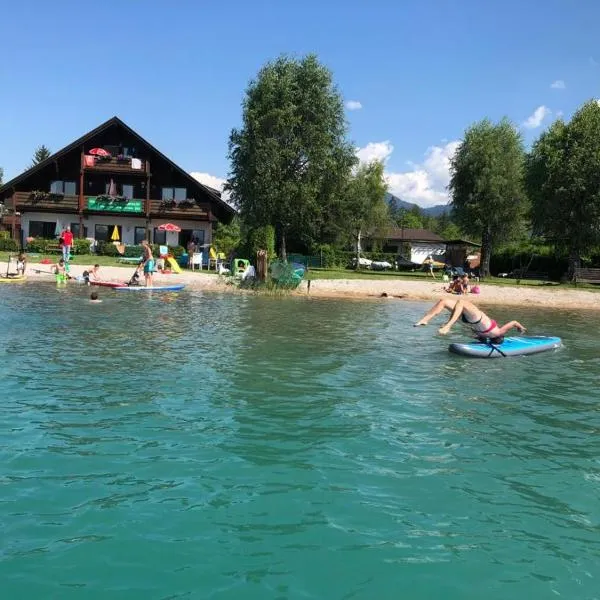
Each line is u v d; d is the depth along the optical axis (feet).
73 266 107.65
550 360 38.24
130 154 146.92
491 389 29.73
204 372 30.96
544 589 12.72
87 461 18.67
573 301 86.22
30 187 147.95
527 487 17.88
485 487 17.78
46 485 16.90
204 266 125.29
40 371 29.76
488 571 13.32
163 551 13.71
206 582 12.59
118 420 22.70
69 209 144.05
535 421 24.53
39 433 20.93
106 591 12.18
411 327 51.49
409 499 16.78
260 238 99.09
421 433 22.48
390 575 13.03
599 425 24.29
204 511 15.67
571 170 107.86
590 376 33.60
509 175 130.93
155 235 149.38
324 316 57.41
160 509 15.71
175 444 20.40
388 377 31.48
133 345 37.76
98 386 27.40
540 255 145.79
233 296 75.10
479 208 130.52
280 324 50.31
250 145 120.57
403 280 108.88
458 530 15.11
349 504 16.34
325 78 122.42
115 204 144.25
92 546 13.84
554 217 112.57
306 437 21.57
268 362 34.06
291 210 123.65
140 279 93.30
